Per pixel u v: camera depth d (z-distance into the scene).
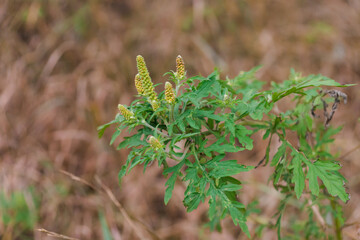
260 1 5.51
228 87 2.03
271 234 3.78
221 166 1.69
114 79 4.79
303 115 2.25
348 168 4.35
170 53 4.91
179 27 5.12
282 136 2.05
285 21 5.51
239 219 1.62
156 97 1.78
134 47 5.05
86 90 4.69
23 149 4.51
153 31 5.12
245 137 1.75
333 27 5.48
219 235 4.07
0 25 5.14
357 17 5.65
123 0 5.42
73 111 4.66
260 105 1.85
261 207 4.14
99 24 5.14
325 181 1.81
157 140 1.69
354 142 4.50
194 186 1.69
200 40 5.03
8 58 4.97
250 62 5.03
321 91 2.22
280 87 2.29
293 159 1.91
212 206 1.66
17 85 4.79
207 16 5.25
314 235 2.55
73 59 5.03
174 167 1.75
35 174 4.35
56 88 4.75
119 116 1.85
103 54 4.93
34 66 4.95
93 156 4.49
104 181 4.43
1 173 4.30
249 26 5.39
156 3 5.40
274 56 5.09
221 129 1.93
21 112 4.73
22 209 4.04
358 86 4.99
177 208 4.35
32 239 3.95
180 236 4.13
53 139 4.57
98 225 4.10
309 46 5.27
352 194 4.17
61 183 4.33
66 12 5.27
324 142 2.40
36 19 5.06
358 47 5.33
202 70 4.84
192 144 1.79
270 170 4.35
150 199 4.39
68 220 4.13
